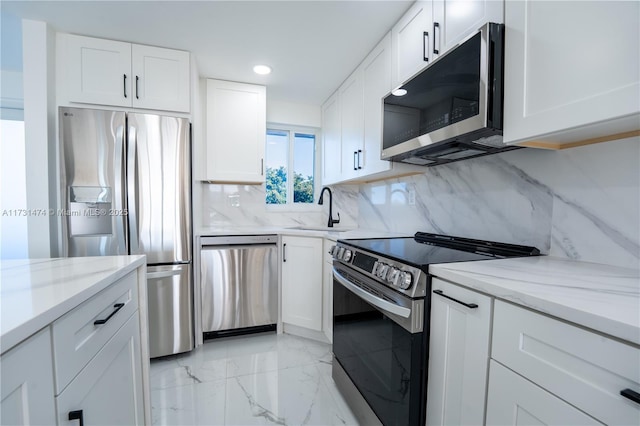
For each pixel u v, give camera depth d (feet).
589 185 3.32
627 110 2.19
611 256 3.14
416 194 6.49
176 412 4.79
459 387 2.85
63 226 5.75
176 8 5.14
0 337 1.38
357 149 7.06
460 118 3.62
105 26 5.71
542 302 2.04
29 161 5.59
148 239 6.25
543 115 2.85
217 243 7.25
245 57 6.84
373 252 4.27
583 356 1.83
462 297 2.81
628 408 1.61
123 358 3.03
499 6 3.29
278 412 4.82
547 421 2.03
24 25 5.49
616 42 2.26
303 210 10.07
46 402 1.77
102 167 5.92
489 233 4.65
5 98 7.45
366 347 4.32
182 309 6.56
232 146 8.14
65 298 1.97
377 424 4.00
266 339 7.56
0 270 2.88
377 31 5.72
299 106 9.84
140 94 6.34
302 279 7.48
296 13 5.23
